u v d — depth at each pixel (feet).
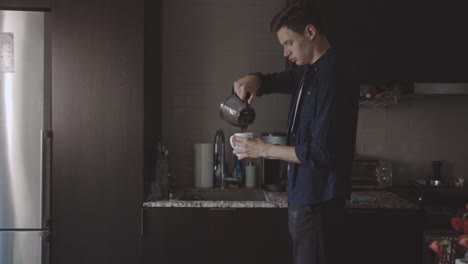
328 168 4.90
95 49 7.45
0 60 7.33
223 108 6.23
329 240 5.06
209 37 9.47
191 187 9.15
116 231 7.53
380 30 8.04
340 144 4.78
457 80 8.05
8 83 7.36
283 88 6.26
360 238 7.36
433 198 8.13
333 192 4.88
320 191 4.95
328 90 4.76
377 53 8.05
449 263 6.62
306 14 4.95
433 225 7.28
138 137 7.52
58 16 7.40
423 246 7.24
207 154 8.96
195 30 9.46
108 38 7.45
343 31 8.05
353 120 4.97
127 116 7.50
